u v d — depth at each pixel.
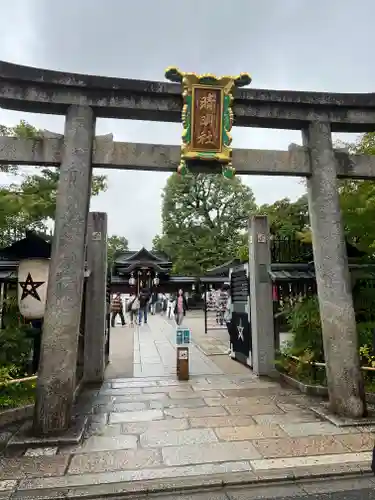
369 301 8.64
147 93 6.58
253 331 9.88
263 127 7.41
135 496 3.95
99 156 6.46
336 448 5.01
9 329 7.52
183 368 9.11
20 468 4.48
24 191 8.96
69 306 5.87
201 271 33.94
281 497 3.95
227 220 36.47
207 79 6.52
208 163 6.68
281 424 5.96
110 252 45.09
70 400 5.69
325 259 6.69
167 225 37.28
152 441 5.29
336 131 7.60
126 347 13.55
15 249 8.42
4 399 6.36
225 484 4.13
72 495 3.89
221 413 6.54
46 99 6.34
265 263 9.84
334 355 6.40
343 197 8.46
